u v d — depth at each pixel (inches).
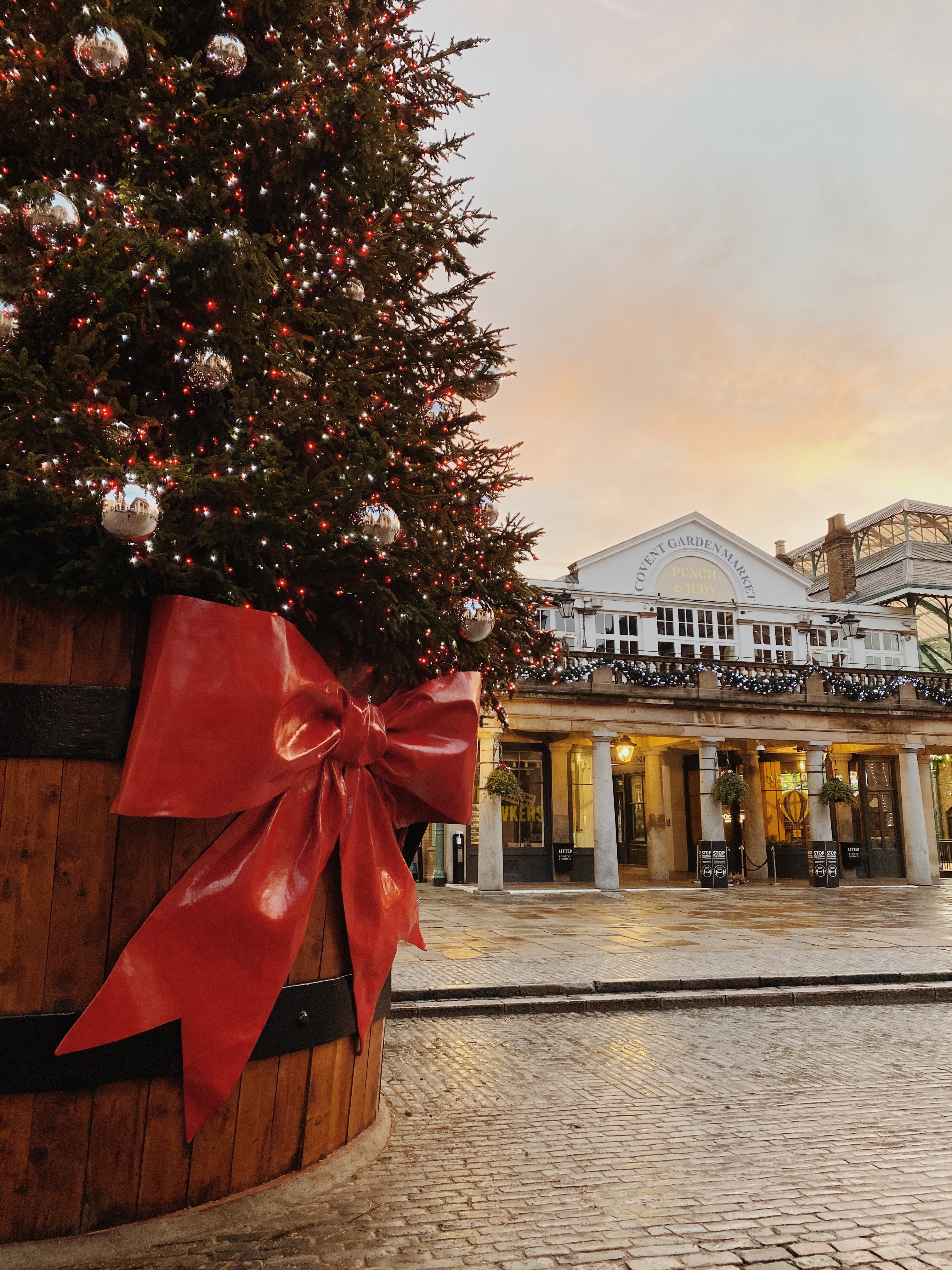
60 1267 102.0
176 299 125.0
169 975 110.3
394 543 142.0
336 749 130.7
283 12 150.5
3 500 104.6
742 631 1058.7
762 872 884.6
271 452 121.0
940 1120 180.7
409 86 178.1
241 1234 113.4
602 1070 222.4
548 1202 133.8
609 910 593.9
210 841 117.1
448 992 309.1
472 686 151.6
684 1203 135.0
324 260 153.9
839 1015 303.1
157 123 134.5
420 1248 115.7
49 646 113.2
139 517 97.7
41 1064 105.1
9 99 124.5
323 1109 133.0
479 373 187.5
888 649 1130.0
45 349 118.9
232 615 112.7
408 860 166.6
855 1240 122.7
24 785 109.6
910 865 843.4
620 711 764.6
